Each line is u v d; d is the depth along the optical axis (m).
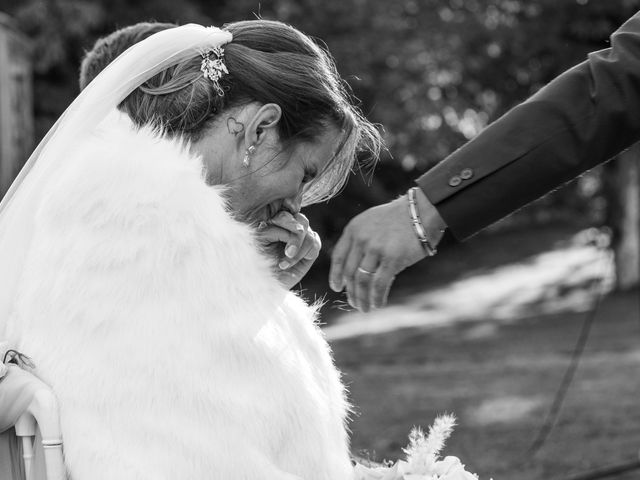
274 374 1.40
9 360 1.42
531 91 12.16
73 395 1.37
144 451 1.34
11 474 1.50
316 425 1.43
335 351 9.77
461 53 11.63
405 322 11.83
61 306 1.39
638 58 1.50
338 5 11.67
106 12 11.20
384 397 6.98
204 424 1.35
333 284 1.63
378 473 1.73
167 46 1.57
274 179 1.59
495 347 9.52
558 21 11.40
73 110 1.58
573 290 13.11
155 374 1.35
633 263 12.52
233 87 1.55
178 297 1.38
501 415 6.14
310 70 1.60
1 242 1.55
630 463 4.15
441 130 12.04
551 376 7.55
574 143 1.52
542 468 4.81
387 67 11.84
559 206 13.19
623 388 6.80
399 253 1.58
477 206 1.55
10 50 6.43
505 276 14.73
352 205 13.70
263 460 1.36
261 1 11.66
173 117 1.55
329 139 1.62
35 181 1.55
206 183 1.51
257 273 1.45
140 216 1.39
